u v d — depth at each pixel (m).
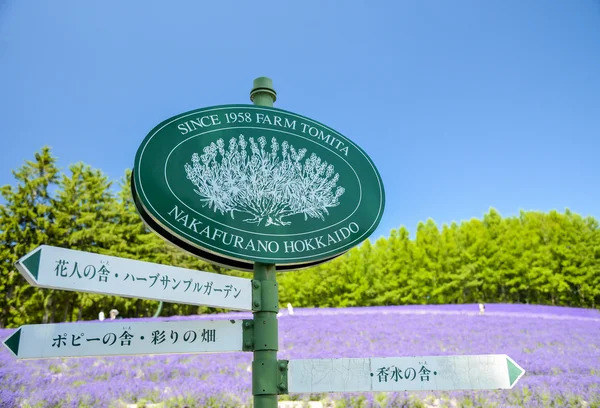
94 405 8.01
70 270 2.76
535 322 18.34
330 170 3.97
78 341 2.84
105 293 2.85
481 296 44.53
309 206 3.74
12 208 34.94
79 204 36.34
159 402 8.26
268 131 3.90
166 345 3.05
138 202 3.40
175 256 36.06
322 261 3.91
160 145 3.45
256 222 3.52
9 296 32.41
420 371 3.37
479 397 8.40
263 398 3.20
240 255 3.38
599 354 12.27
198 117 3.72
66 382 9.32
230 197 3.52
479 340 14.22
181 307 37.00
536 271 41.09
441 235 49.09
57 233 34.19
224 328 3.27
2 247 33.44
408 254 45.06
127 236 36.19
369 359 3.39
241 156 3.70
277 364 3.29
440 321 18.44
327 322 18.06
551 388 8.70
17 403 7.95
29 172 37.03
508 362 3.45
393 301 42.69
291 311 23.89
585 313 26.03
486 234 46.03
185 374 10.06
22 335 2.71
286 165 3.82
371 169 4.18
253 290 3.41
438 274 43.19
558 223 45.72
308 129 4.07
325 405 8.32
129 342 2.97
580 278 39.62
